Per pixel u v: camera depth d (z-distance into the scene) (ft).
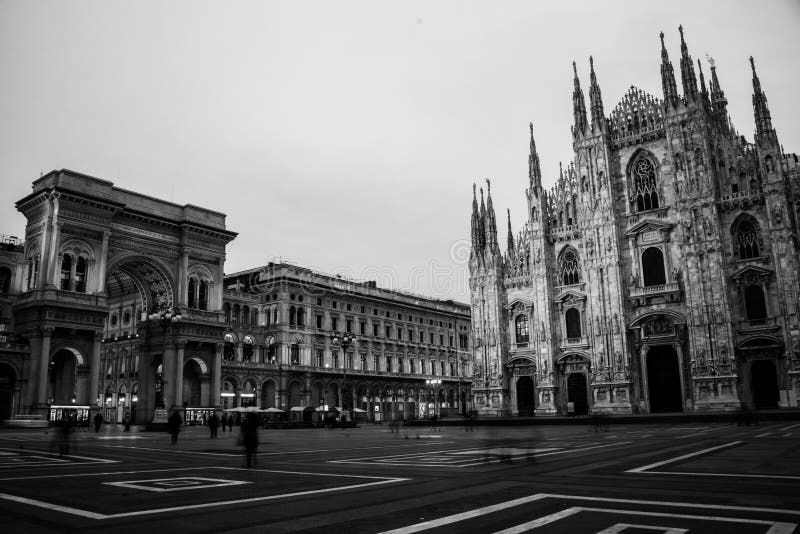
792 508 35.27
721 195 214.28
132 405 313.73
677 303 216.33
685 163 217.97
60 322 225.35
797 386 189.57
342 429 216.13
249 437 67.10
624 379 218.79
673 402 215.72
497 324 252.62
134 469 63.10
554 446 93.45
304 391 321.11
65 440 85.51
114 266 250.98
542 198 250.37
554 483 47.65
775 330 197.06
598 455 74.18
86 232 239.91
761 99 207.92
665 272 219.82
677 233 219.20
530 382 247.09
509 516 34.01
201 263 280.92
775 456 67.41
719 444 89.04
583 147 241.14
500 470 58.08
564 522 32.04
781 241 198.08
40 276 226.99
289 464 68.28
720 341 203.41
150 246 264.31
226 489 46.14
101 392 332.39
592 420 171.12
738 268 205.98
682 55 224.74
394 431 179.32
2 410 219.41
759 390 200.23
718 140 222.07
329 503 39.22
